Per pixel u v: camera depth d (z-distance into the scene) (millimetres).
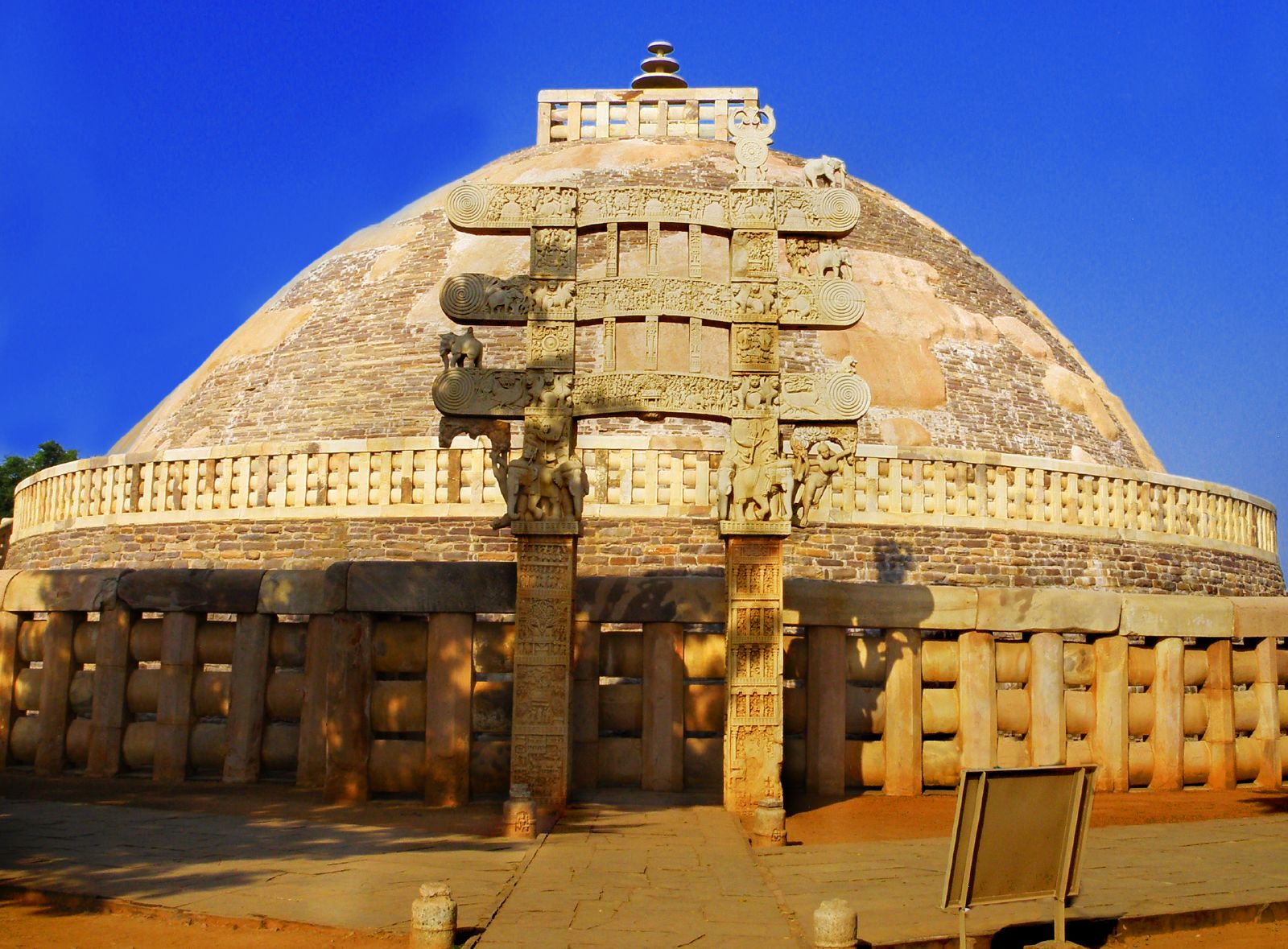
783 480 13328
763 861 10945
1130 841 12234
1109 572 25203
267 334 32812
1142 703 16094
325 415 29062
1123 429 33500
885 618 15266
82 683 16359
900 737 15188
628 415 13594
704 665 15117
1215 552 27203
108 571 16219
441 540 23266
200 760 15750
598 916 8812
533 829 11945
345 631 14328
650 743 14773
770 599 13367
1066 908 9234
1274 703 16578
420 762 14148
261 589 15500
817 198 14062
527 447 13484
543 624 13336
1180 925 9312
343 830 12234
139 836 11773
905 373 29781
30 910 9336
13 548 29594
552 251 13859
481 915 8797
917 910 9180
